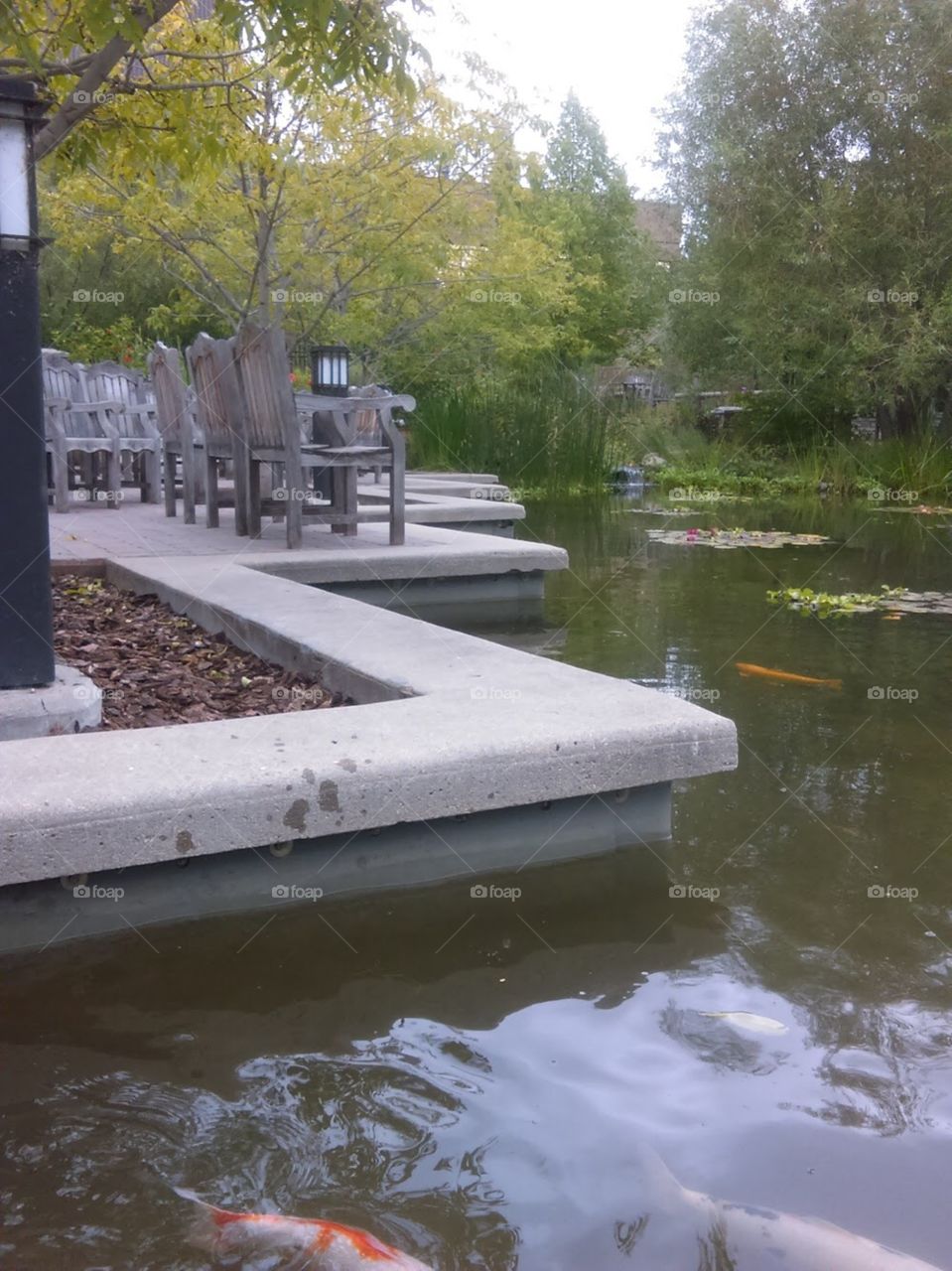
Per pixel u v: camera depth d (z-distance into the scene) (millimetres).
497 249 12312
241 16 3154
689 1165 1396
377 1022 1743
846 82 14164
